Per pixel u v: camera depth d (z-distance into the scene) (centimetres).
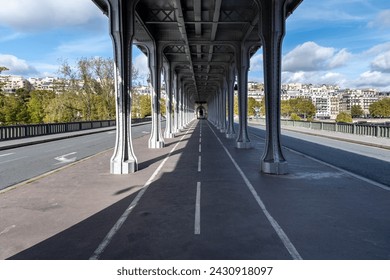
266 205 700
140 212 649
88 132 3359
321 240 500
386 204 710
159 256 441
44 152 1764
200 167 1222
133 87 7206
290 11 1372
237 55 2055
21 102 5938
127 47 1176
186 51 2336
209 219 603
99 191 834
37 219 605
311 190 841
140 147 2028
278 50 1083
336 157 1502
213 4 1588
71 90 5172
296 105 10669
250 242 491
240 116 1984
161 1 1595
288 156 1530
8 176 1057
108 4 1134
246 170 1152
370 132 2642
